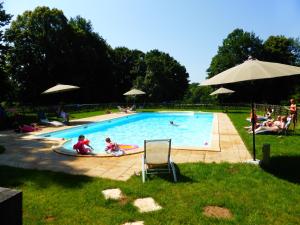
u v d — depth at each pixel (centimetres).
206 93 8012
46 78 4131
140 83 5094
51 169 796
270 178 689
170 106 3938
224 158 916
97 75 4934
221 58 5128
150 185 650
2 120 1842
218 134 1421
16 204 218
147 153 735
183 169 772
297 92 4666
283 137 1284
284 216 494
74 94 4456
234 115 2602
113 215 504
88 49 4466
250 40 5038
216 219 483
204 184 652
